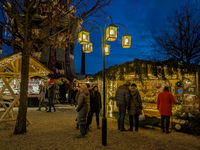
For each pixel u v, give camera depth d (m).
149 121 6.71
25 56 5.66
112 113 8.25
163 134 5.63
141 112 5.96
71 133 5.50
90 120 6.22
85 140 4.77
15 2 5.39
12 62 7.15
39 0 5.95
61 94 20.11
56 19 6.15
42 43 6.88
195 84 6.43
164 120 6.50
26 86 5.63
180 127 5.93
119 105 6.14
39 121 7.50
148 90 8.76
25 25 5.53
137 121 6.01
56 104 16.41
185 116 5.97
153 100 8.20
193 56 12.11
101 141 4.71
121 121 6.02
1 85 14.21
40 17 12.70
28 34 5.99
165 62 6.92
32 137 4.98
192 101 6.21
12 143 4.42
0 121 6.97
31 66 7.50
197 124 5.62
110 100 8.43
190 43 12.16
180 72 6.40
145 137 5.22
